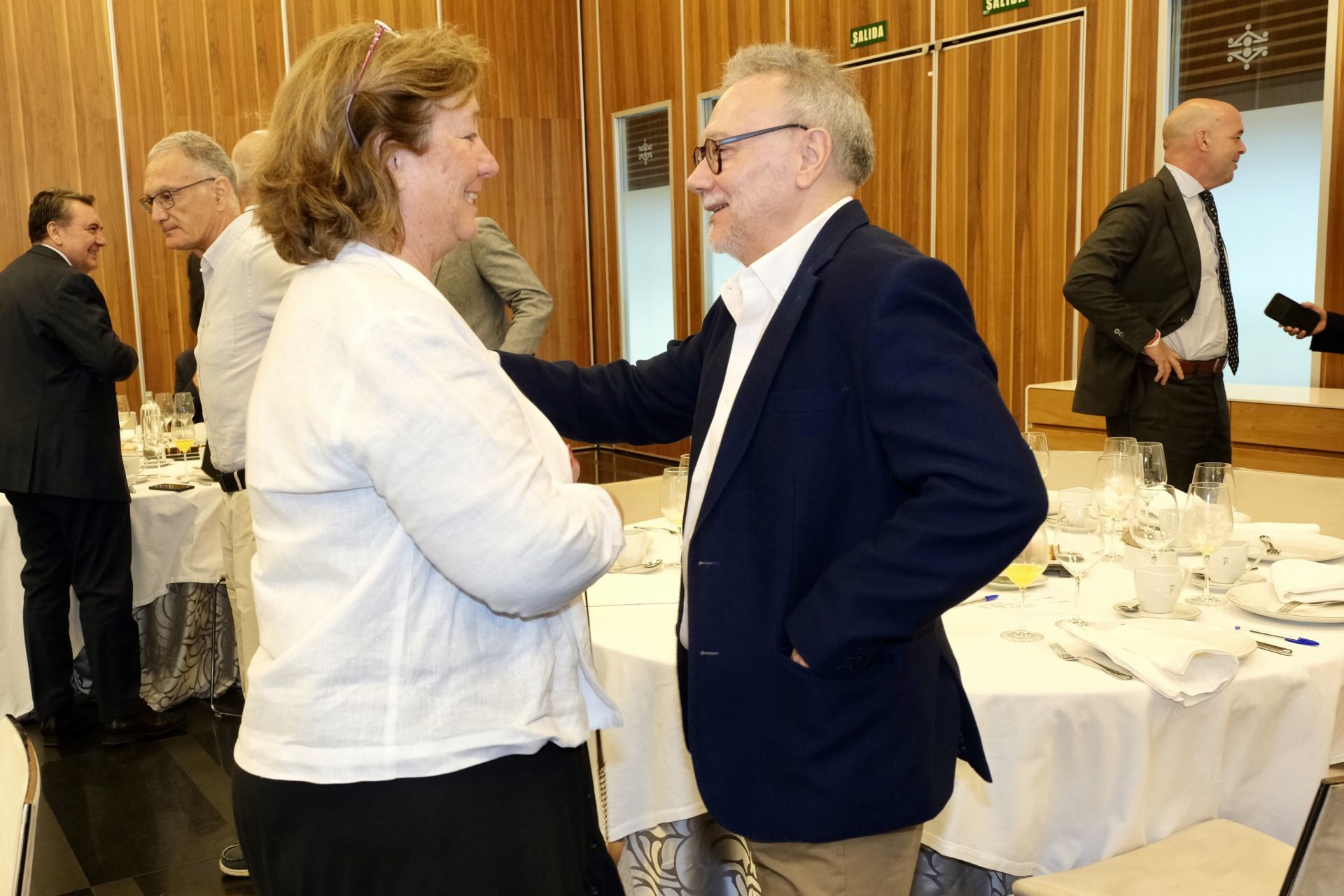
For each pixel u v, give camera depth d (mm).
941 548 1130
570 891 1147
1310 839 946
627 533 2100
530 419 1157
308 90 1068
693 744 1308
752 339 1385
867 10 6254
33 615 3273
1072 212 5359
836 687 1228
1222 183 3531
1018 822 1470
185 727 3453
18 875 963
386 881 1036
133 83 6863
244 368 2393
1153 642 1508
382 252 1101
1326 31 4352
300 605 1037
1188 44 4863
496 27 7992
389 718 1021
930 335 1168
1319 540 2088
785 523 1249
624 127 8125
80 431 3102
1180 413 3518
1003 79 5602
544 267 8391
